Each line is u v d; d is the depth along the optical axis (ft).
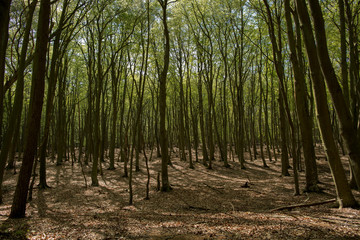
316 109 17.60
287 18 30.32
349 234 12.98
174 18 56.18
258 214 21.21
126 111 106.73
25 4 34.78
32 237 16.28
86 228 18.44
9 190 39.60
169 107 97.81
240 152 61.93
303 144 32.83
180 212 25.64
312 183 32.09
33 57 24.09
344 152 67.77
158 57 54.70
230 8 57.00
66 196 35.45
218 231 16.11
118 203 31.45
